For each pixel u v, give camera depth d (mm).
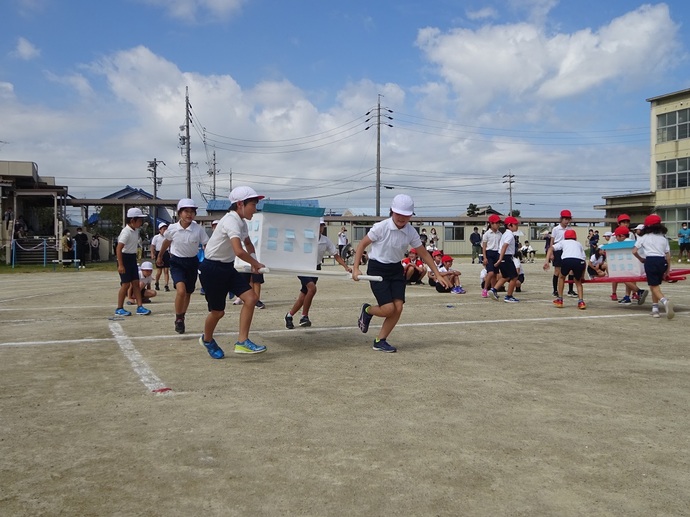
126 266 10094
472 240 32281
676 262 29672
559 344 7438
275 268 6520
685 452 3801
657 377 5730
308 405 4750
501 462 3623
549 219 51312
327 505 3057
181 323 8188
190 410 4613
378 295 6848
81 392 5133
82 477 3375
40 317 10008
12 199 33000
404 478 3385
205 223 41688
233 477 3387
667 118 45469
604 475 3443
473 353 6848
